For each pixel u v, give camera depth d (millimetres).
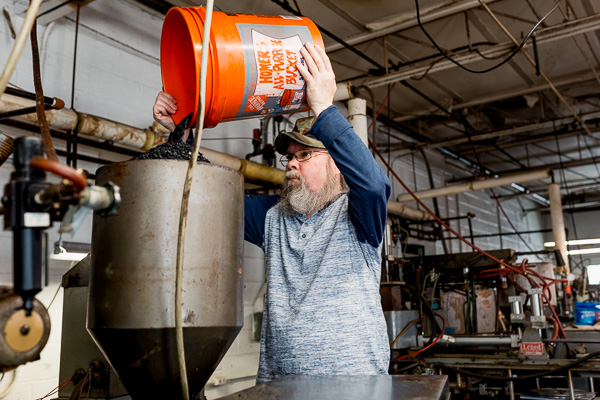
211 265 824
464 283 3922
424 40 4207
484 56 3650
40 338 613
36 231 583
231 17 992
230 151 3930
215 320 823
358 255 1260
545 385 3471
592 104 5555
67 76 2902
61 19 2924
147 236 793
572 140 7242
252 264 3891
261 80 984
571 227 11070
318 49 1034
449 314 4258
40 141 597
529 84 5203
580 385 3418
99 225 836
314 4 3572
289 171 1383
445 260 3977
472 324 3791
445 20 3902
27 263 573
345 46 3893
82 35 3031
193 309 795
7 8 2652
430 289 4219
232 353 3621
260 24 1006
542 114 5527
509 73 4934
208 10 731
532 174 5602
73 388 1209
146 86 3377
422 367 3021
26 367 2471
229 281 859
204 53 726
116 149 2889
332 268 1241
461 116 5762
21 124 2434
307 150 1376
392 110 5758
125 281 792
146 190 804
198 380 874
